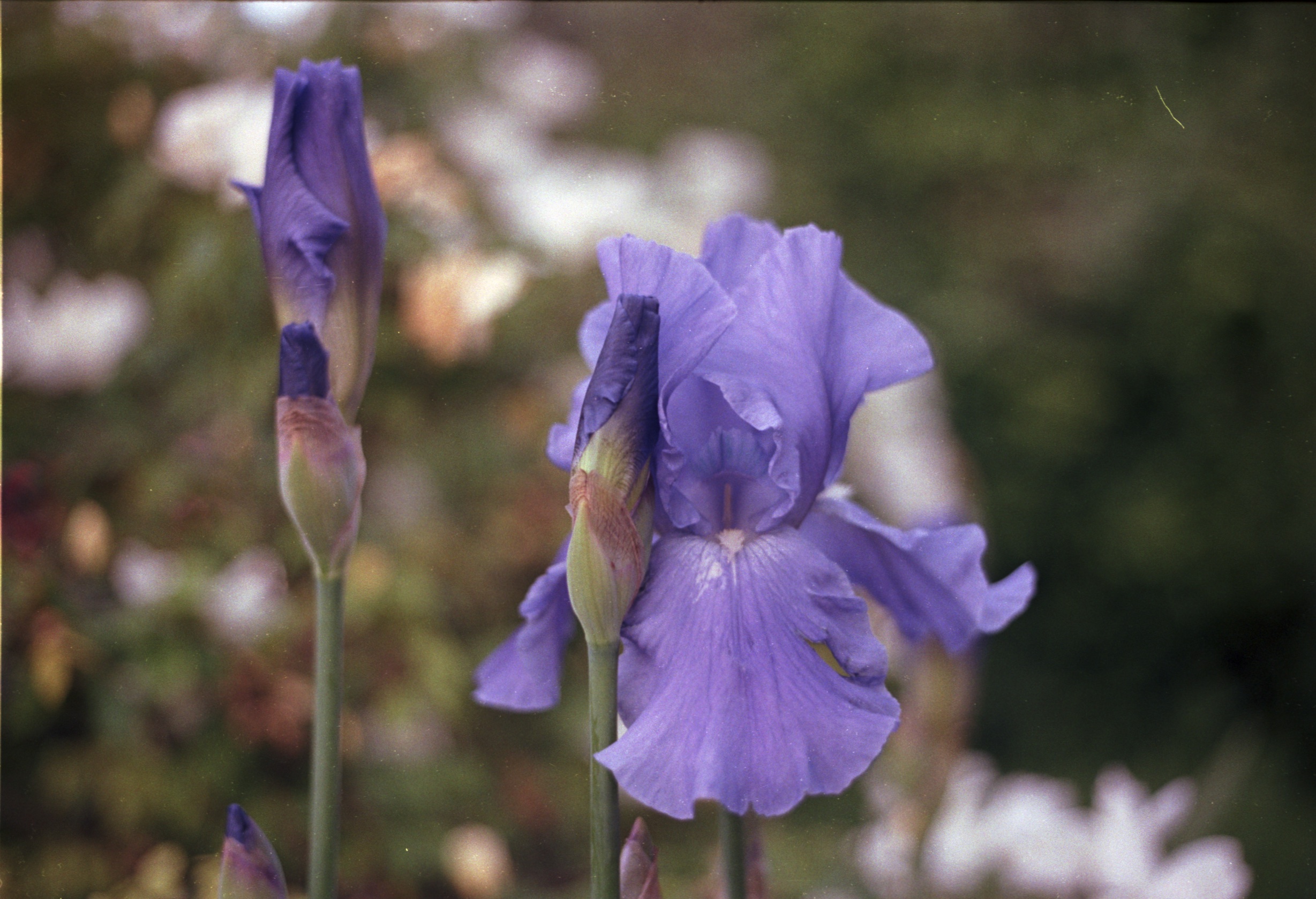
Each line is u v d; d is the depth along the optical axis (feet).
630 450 2.32
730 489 2.41
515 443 4.40
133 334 4.09
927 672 3.13
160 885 3.95
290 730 4.09
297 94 2.45
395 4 4.38
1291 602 7.66
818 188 7.02
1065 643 7.39
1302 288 8.02
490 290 4.10
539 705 2.54
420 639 4.22
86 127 4.33
